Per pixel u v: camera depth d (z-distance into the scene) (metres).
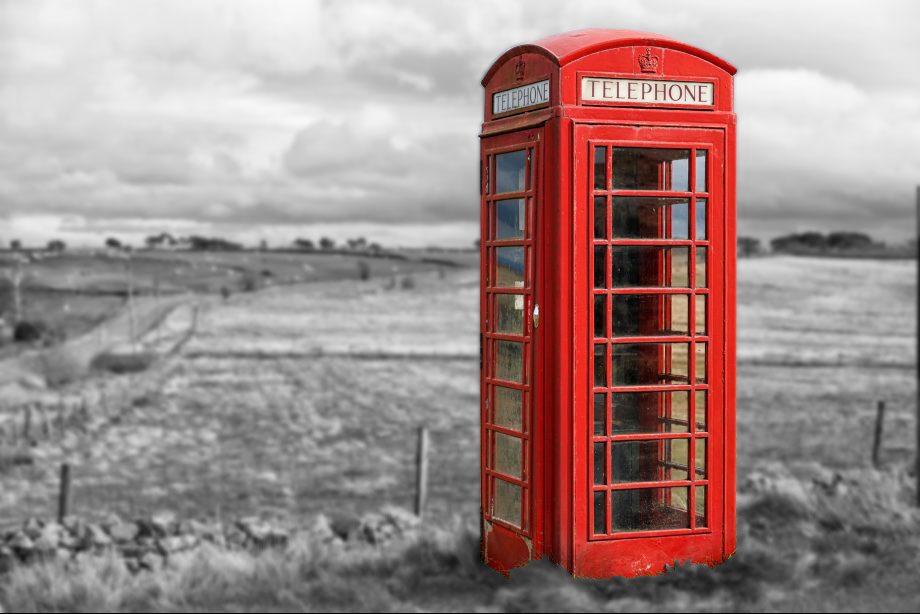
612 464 5.00
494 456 5.32
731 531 5.08
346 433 31.41
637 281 5.00
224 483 22.02
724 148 4.94
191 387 46.66
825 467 19.86
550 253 4.75
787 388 43.19
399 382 48.66
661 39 4.82
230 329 93.62
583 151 4.70
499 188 5.21
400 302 117.62
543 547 4.86
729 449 5.09
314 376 51.38
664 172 5.01
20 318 106.62
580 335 4.74
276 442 29.64
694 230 4.95
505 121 5.14
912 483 12.03
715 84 4.93
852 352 69.50
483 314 5.34
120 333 91.75
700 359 5.04
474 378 50.62
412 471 22.84
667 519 5.04
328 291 129.00
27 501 19.95
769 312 100.69
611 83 4.77
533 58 4.93
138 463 25.69
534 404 4.88
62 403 35.72
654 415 5.04
